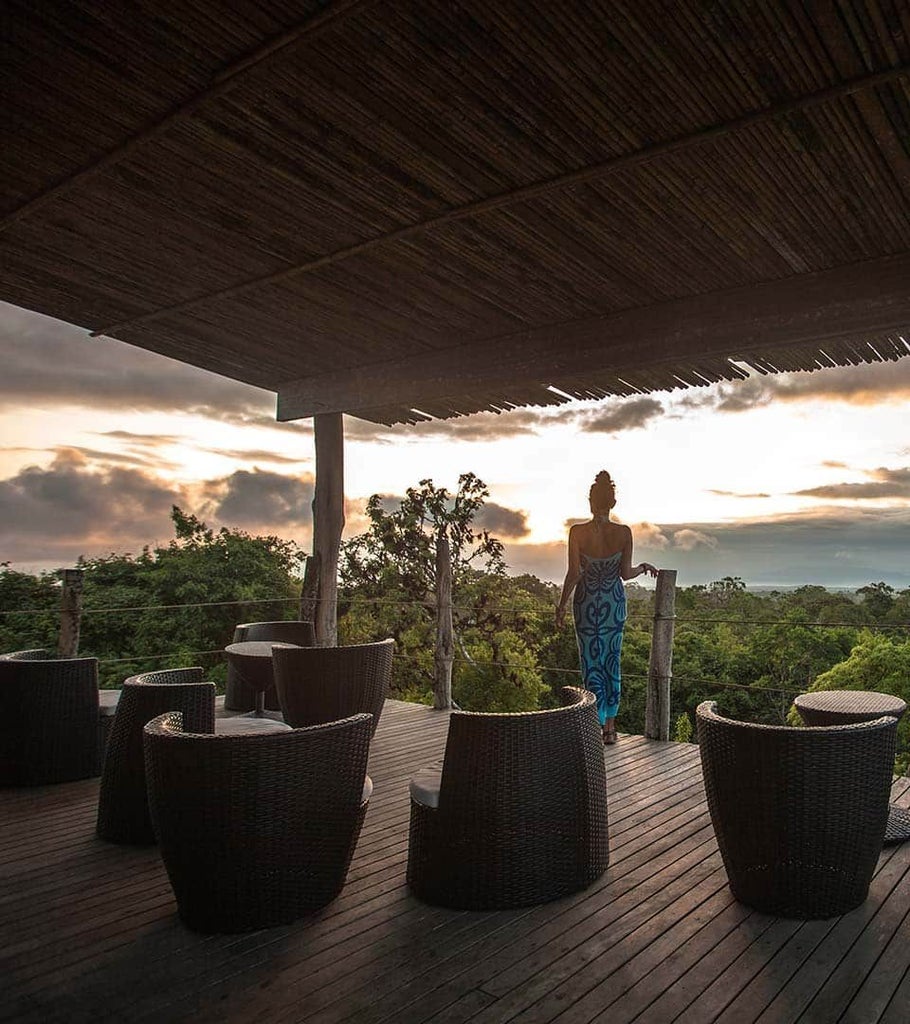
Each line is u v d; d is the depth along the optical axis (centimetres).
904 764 1465
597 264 431
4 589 1209
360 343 586
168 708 325
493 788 261
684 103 299
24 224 431
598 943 238
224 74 304
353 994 210
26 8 276
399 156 351
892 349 444
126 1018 199
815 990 211
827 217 368
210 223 423
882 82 276
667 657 497
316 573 674
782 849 250
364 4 264
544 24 267
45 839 332
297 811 250
